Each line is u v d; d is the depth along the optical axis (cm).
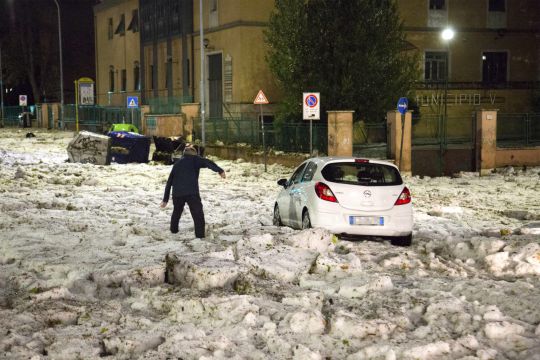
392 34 2923
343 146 2539
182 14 4478
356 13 2828
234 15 3903
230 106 3953
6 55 7200
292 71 2880
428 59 4156
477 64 4231
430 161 2672
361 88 2816
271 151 2911
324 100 2825
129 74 5659
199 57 4381
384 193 1213
